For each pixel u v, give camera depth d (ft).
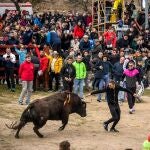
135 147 83.66
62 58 136.77
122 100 124.06
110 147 82.74
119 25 165.68
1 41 135.03
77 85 123.44
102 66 125.80
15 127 85.10
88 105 118.83
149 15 180.65
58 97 88.17
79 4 252.83
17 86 134.41
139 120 105.19
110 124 100.32
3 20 172.45
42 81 132.46
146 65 143.33
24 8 208.03
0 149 78.69
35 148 79.77
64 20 175.42
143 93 139.23
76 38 146.51
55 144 82.69
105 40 148.36
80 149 80.59
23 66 112.47
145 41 155.74
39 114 84.74
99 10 177.68
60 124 97.04
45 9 248.11
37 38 141.90
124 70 120.98
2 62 130.93
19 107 110.11
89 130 94.32
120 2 177.99
